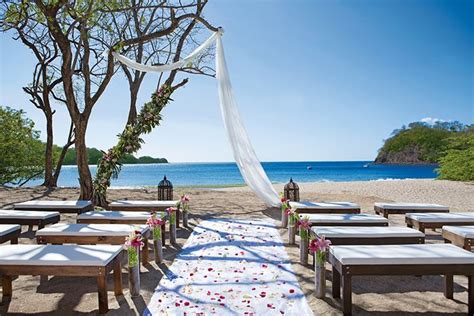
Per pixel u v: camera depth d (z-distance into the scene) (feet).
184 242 18.10
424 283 12.41
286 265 14.11
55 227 14.49
